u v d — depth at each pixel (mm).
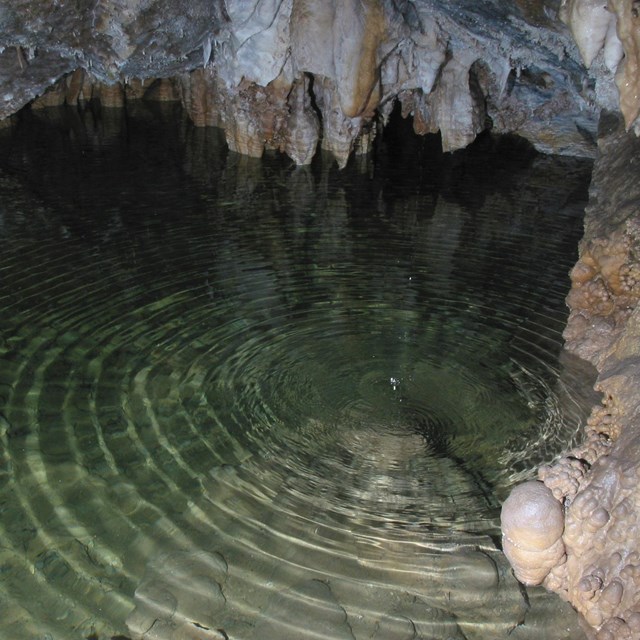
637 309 4914
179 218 7926
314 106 10969
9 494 3678
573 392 4828
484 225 8250
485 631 3049
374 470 4051
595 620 2982
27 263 6410
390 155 11266
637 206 5680
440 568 3365
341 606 3145
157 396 4590
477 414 4602
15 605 3068
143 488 3789
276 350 5242
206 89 12039
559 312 6043
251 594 3184
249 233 7613
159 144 11102
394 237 7734
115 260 6633
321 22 9297
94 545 3402
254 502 3736
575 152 11555
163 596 3150
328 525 3604
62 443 4086
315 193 9195
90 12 8008
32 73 9398
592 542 3041
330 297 6156
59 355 4961
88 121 12148
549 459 4141
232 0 8898
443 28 9375
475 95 11609
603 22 5047
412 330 5664
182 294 6016
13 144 10469
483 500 3826
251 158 10680
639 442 3262
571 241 7785
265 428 4367
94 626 3002
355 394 4770
